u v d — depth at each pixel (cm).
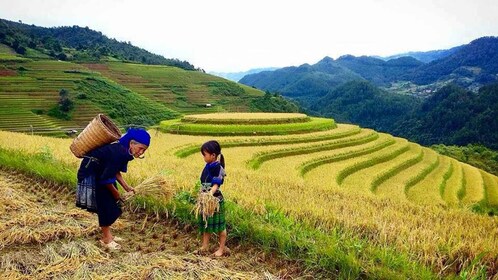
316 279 490
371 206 977
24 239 552
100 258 491
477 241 591
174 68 14138
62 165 1022
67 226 599
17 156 1105
